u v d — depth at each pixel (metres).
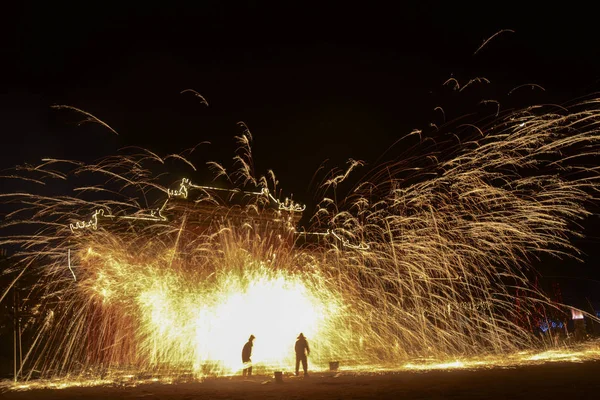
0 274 23.83
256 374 19.31
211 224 35.06
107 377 19.89
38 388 15.85
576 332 32.19
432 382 13.12
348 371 18.42
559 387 10.66
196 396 12.34
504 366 17.17
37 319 25.59
